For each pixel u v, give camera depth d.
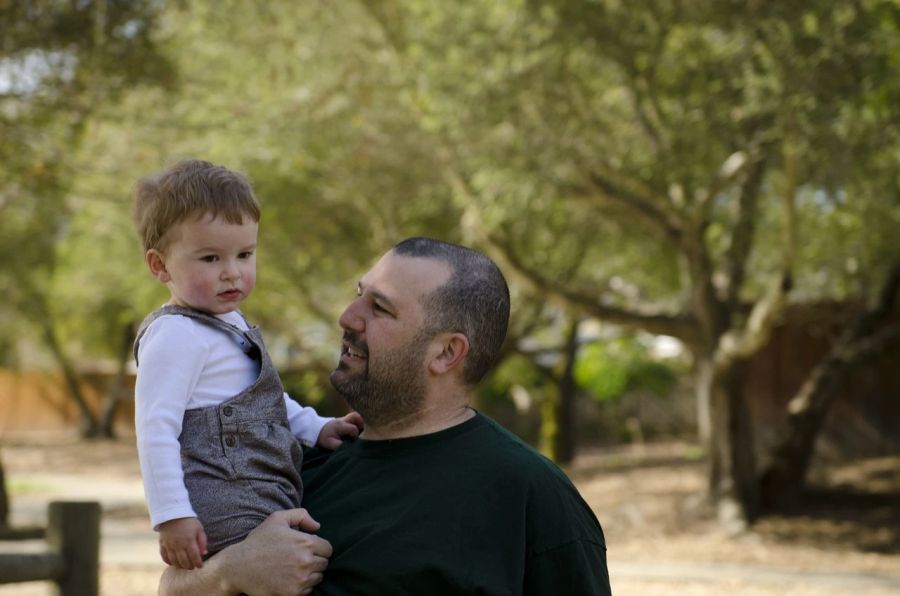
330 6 12.33
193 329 2.62
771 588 9.84
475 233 12.68
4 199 11.96
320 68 12.60
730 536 12.22
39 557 5.57
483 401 27.05
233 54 12.34
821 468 16.00
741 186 12.11
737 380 12.63
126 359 32.34
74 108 9.84
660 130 10.89
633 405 27.78
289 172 14.24
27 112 9.82
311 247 16.69
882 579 10.20
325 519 2.67
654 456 22.42
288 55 12.38
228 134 12.09
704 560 11.21
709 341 12.73
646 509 13.75
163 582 2.70
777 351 17.23
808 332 16.97
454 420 2.73
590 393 28.05
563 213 13.96
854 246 12.60
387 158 14.41
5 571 5.38
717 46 10.31
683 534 12.45
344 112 13.34
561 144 10.68
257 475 2.63
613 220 14.23
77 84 9.74
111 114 10.67
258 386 2.67
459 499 2.55
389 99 12.95
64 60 9.70
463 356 2.70
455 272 2.71
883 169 10.25
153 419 2.50
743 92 9.91
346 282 17.80
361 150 14.32
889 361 16.75
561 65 10.46
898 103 9.37
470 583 2.46
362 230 16.81
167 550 2.46
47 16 9.47
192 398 2.60
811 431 13.29
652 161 10.73
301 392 23.55
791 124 9.41
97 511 5.80
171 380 2.54
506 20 10.36
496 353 2.78
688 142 10.29
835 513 12.99
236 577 2.52
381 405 2.71
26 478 21.98
